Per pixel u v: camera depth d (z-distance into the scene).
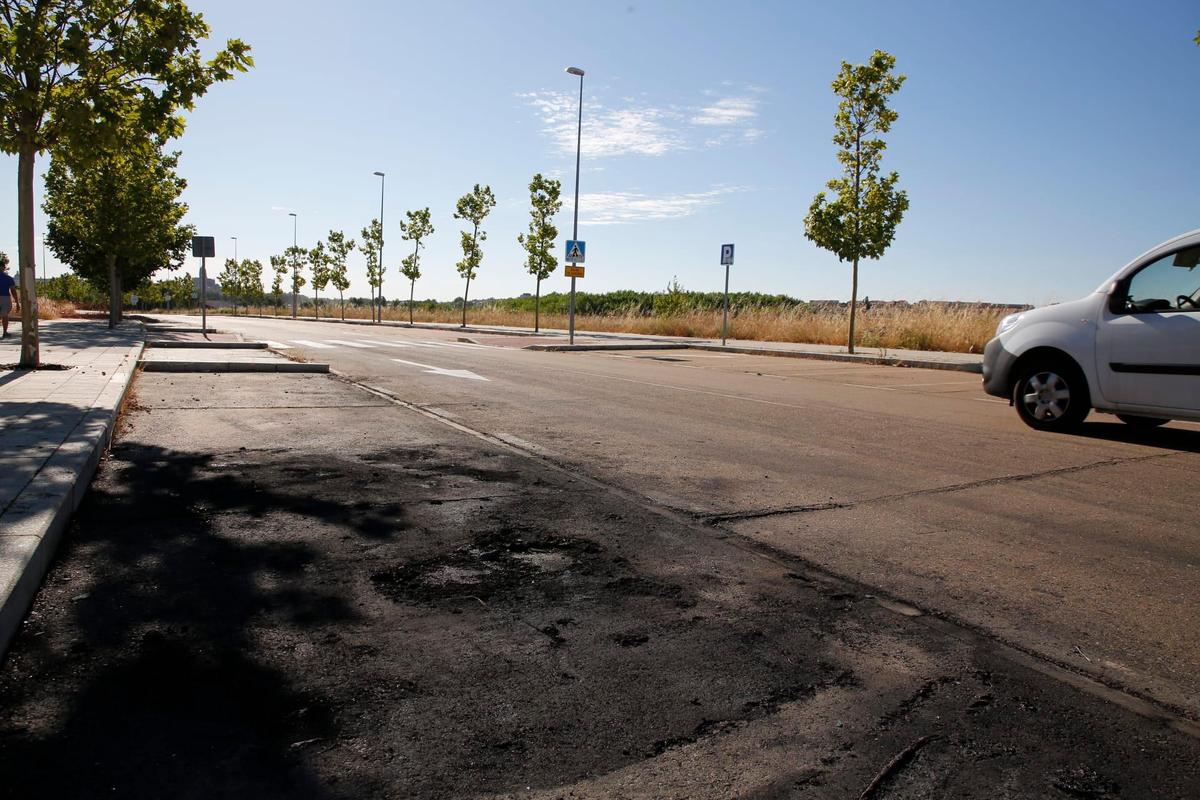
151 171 25.41
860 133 19.42
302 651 2.91
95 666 2.74
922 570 3.98
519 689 2.67
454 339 26.20
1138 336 7.66
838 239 19.56
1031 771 2.27
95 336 19.58
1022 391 8.63
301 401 9.53
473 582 3.67
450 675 2.76
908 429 8.44
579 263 23.67
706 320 31.58
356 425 7.94
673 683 2.74
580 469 6.16
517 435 7.63
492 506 5.00
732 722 2.49
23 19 9.41
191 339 19.89
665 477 5.95
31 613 3.16
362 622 3.19
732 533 4.54
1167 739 2.46
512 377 13.19
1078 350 8.06
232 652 2.88
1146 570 4.04
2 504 4.02
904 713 2.58
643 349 23.39
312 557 3.94
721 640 3.10
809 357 19.88
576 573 3.82
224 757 2.23
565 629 3.17
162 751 2.24
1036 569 4.03
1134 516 5.06
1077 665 2.96
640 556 4.09
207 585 3.52
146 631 3.03
